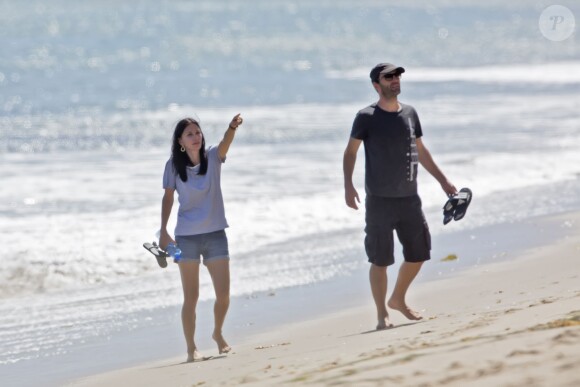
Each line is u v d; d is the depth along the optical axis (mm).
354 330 27109
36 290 36969
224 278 25547
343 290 34156
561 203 49625
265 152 69438
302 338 26625
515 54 185500
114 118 92625
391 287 33250
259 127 82938
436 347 19062
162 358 26531
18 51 168500
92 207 50938
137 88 119562
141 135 80938
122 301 34594
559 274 31266
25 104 102688
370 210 26625
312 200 51656
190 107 102250
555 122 83750
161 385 21781
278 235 44875
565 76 133875
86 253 40875
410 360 18016
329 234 45125
